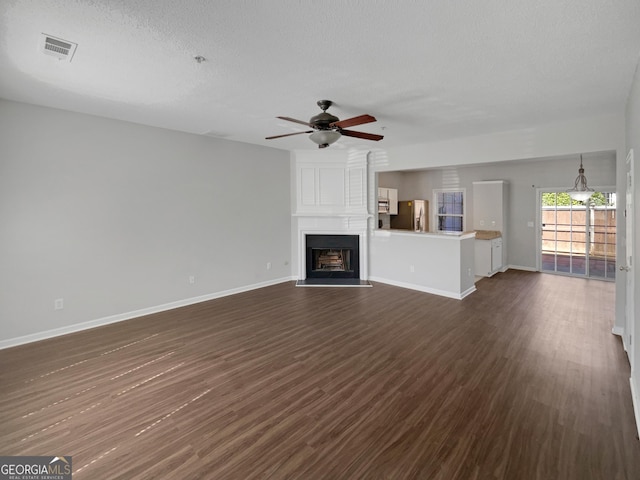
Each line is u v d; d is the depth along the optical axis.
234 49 2.39
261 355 3.36
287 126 4.58
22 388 2.77
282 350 3.47
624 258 3.71
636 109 2.63
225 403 2.56
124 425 2.30
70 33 2.17
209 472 1.90
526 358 3.24
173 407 2.51
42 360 3.27
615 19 1.99
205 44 2.32
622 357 3.23
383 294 5.57
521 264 7.47
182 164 4.93
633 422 2.27
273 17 1.98
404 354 3.36
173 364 3.18
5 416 2.40
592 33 2.16
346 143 5.66
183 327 4.14
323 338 3.77
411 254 5.91
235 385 2.81
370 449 2.06
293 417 2.38
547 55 2.47
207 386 2.79
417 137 5.16
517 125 4.45
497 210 7.32
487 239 6.76
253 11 1.92
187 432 2.23
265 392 2.70
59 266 3.90
